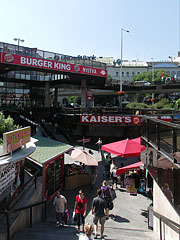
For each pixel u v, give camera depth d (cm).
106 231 708
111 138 2742
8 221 497
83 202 691
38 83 3475
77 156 1199
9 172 604
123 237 634
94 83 3444
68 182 1161
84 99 2988
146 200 1064
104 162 1639
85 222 821
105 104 7669
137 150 1163
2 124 1053
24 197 718
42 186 912
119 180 1282
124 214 915
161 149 622
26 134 693
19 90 3312
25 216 658
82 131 2797
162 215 608
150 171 762
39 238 546
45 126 2445
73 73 2472
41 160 927
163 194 611
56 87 3812
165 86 4325
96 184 1265
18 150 654
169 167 543
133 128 2777
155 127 681
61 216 734
